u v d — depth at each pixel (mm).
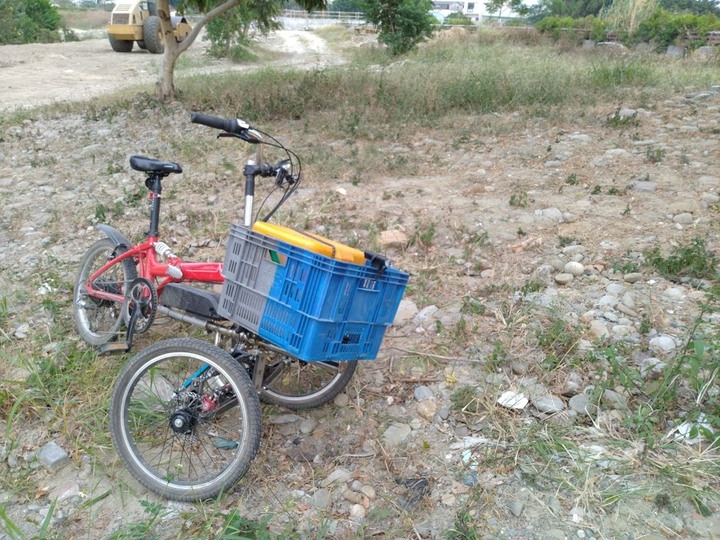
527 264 5020
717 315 4156
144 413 3410
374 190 6645
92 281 4223
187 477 3148
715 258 4773
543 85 10195
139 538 2771
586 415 3420
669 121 8547
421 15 21266
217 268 3564
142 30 23266
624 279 4676
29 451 3369
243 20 20453
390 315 3145
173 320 4414
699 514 2801
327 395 3566
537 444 3195
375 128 8750
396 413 3578
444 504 2957
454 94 9945
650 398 3449
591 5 47875
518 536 2760
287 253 2797
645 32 20297
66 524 2936
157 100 10844
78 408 3594
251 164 3336
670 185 6312
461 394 3578
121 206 6355
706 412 3350
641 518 2805
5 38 27969
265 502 3021
